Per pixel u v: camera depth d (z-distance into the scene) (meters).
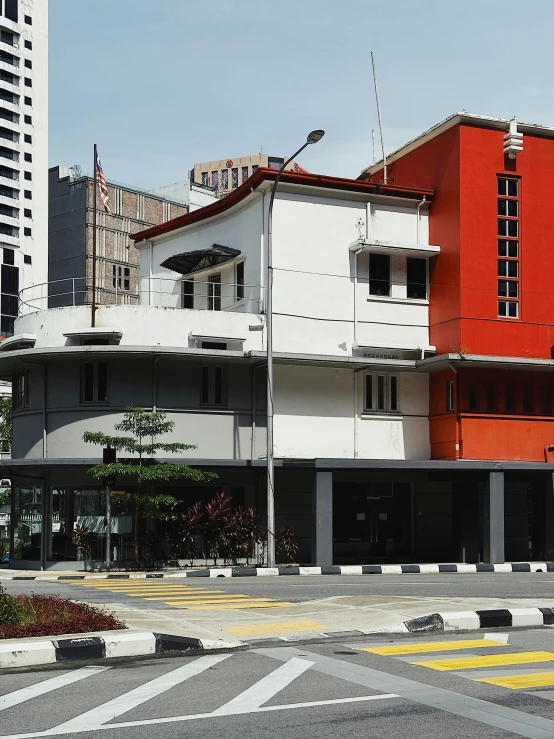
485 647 11.84
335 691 9.10
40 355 31.58
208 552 31.66
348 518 35.38
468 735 7.50
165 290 40.06
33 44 119.19
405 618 13.84
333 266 34.00
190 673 10.23
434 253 35.06
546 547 33.53
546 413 34.84
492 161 34.75
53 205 111.94
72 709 8.45
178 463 30.08
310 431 33.50
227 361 32.38
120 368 31.78
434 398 35.06
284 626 13.55
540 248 35.19
